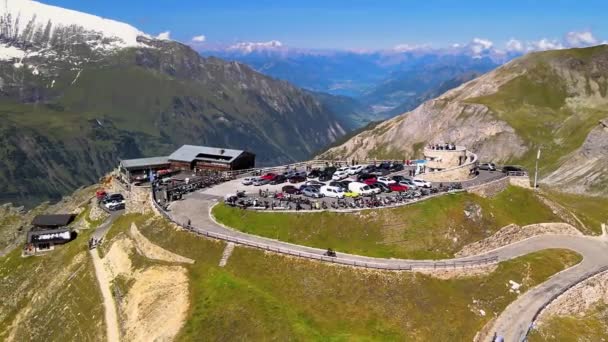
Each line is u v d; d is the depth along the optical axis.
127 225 116.62
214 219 104.69
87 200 167.00
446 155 125.00
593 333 78.56
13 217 188.12
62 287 108.31
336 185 113.56
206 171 157.00
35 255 133.62
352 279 81.88
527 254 97.06
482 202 108.56
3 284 125.62
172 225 101.62
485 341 73.12
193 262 91.88
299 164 157.38
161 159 163.62
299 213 99.62
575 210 129.50
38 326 101.44
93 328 90.56
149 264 95.25
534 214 114.31
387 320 76.50
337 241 94.06
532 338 74.06
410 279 82.00
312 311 78.19
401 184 113.75
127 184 143.38
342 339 72.06
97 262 110.56
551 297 83.50
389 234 95.19
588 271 92.88
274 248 90.19
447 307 79.06
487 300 82.12
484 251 97.81
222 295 82.31
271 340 73.00
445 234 96.19
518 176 124.25
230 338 75.12
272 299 80.19
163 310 84.19
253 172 148.12
